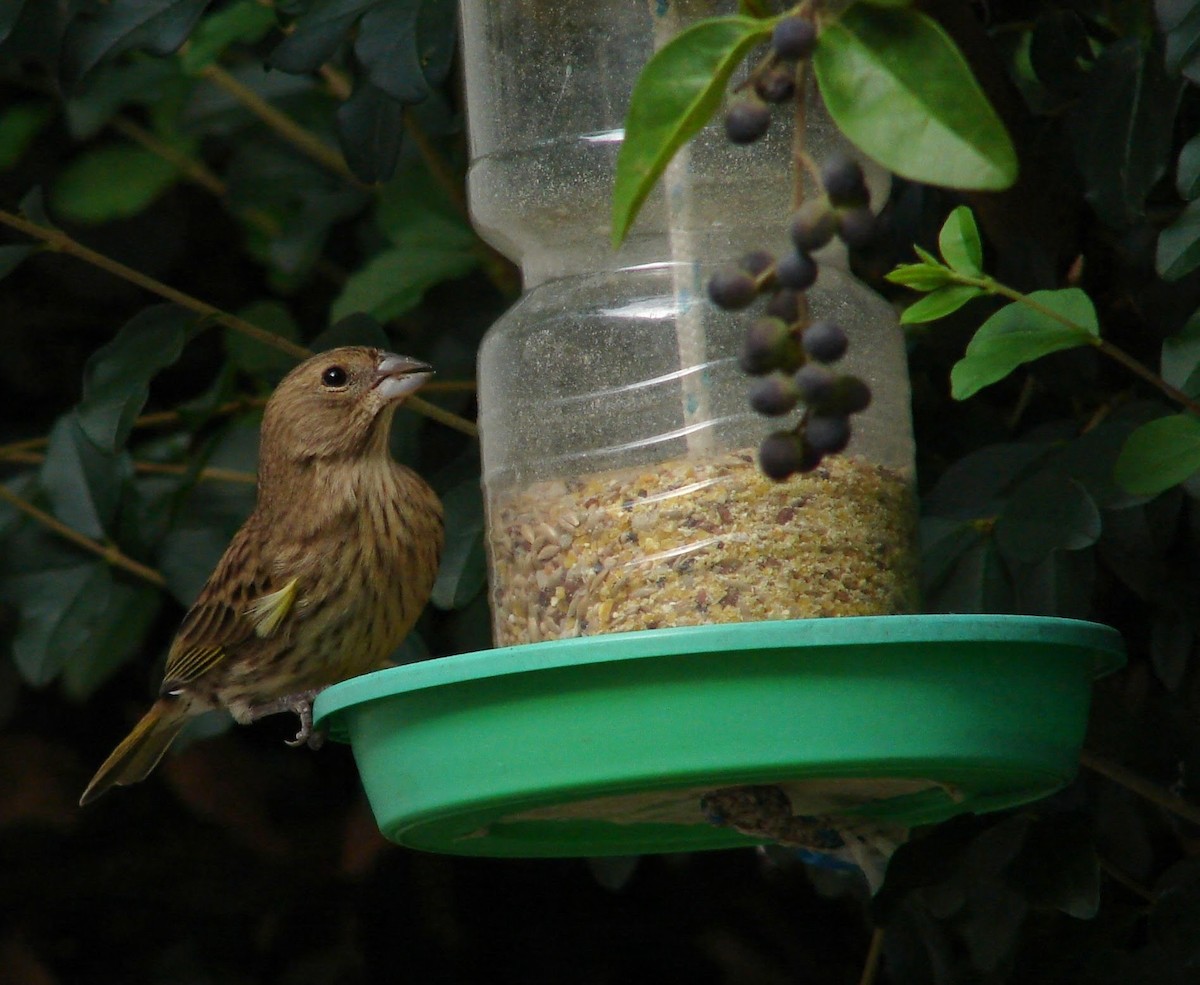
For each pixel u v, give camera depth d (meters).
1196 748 6.70
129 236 10.59
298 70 6.76
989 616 4.96
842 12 3.64
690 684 4.88
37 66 9.59
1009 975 6.78
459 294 9.05
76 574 8.55
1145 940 7.13
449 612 8.80
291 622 8.08
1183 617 6.75
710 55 3.75
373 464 8.06
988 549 6.67
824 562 5.75
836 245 6.12
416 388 8.03
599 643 4.85
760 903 10.84
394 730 5.35
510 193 6.21
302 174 9.48
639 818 6.15
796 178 3.94
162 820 11.23
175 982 11.03
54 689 11.19
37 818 11.09
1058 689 5.24
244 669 8.27
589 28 6.14
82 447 8.48
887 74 3.58
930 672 4.95
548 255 6.21
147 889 11.16
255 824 11.12
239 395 8.80
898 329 6.23
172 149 10.09
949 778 5.26
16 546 8.59
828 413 3.98
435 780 5.22
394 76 6.64
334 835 11.17
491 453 6.26
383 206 8.98
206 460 8.29
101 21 6.99
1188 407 5.73
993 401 7.88
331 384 8.02
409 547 8.02
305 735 8.28
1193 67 5.92
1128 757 6.72
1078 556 6.56
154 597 9.15
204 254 10.76
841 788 5.83
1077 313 5.46
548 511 5.98
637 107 3.75
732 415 5.80
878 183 6.30
